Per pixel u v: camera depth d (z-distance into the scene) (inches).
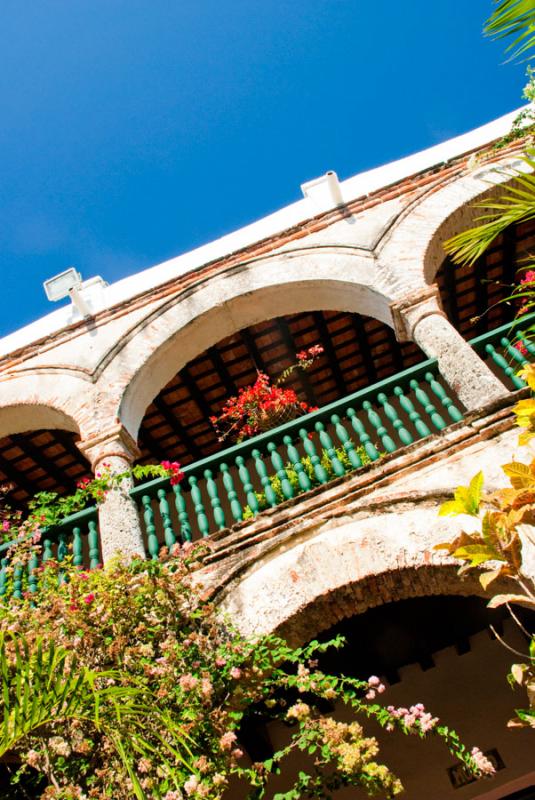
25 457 426.6
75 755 169.8
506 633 319.9
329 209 401.4
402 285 334.3
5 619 195.3
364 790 285.9
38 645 131.4
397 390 282.2
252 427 362.0
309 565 222.1
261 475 270.1
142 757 160.4
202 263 407.8
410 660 309.0
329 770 287.1
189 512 478.9
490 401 251.1
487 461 233.3
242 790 291.7
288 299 371.9
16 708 125.1
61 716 134.4
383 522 226.2
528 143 379.9
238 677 183.8
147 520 272.4
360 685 187.5
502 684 308.5
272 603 215.6
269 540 235.9
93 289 428.1
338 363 460.8
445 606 274.8
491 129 415.5
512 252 434.6
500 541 155.0
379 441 467.2
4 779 229.0
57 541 289.0
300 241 386.3
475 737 297.0
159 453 475.5
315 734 174.7
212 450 487.2
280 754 174.4
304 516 239.1
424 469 240.5
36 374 369.7
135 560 215.5
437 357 293.4
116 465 303.0
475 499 161.0
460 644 313.6
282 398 353.7
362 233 375.2
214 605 209.3
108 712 147.9
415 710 182.4
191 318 365.1
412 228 365.1
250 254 390.0
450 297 452.1
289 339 425.1
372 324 435.2
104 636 191.8
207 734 169.6
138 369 352.5
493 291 461.1
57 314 418.6
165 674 176.2
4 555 275.3
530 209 170.4
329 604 217.5
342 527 230.1
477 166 367.9
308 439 274.8
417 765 295.7
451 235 374.9
